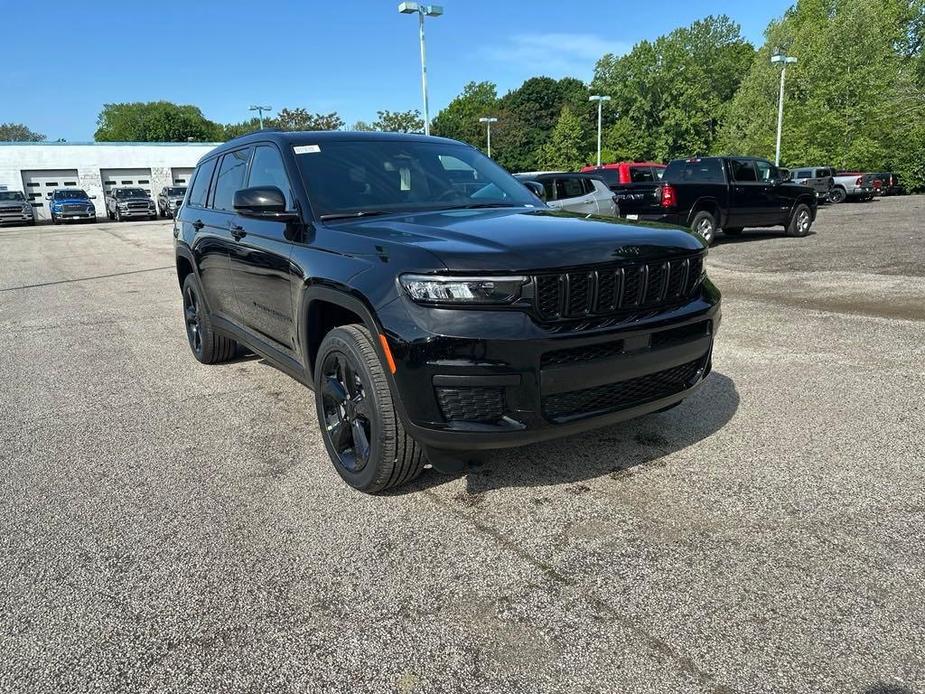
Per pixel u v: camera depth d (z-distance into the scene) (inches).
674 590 94.1
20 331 291.9
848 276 360.5
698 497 120.3
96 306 354.9
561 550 105.2
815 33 1684.3
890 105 1451.8
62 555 107.5
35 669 82.0
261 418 170.6
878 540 104.8
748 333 242.2
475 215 135.8
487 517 115.9
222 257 179.6
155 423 168.4
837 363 201.0
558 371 102.0
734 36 2881.4
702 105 2637.8
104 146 1567.4
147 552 107.7
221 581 99.4
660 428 152.4
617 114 2915.8
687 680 77.3
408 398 104.1
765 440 144.3
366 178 149.5
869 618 86.9
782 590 93.3
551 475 130.7
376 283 108.4
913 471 128.0
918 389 175.0
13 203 1279.5
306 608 92.7
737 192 523.5
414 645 84.7
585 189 475.5
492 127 3206.2
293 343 144.9
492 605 92.2
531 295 100.5
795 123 1541.6
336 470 134.2
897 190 1438.2
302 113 1974.7
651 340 111.4
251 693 77.5
